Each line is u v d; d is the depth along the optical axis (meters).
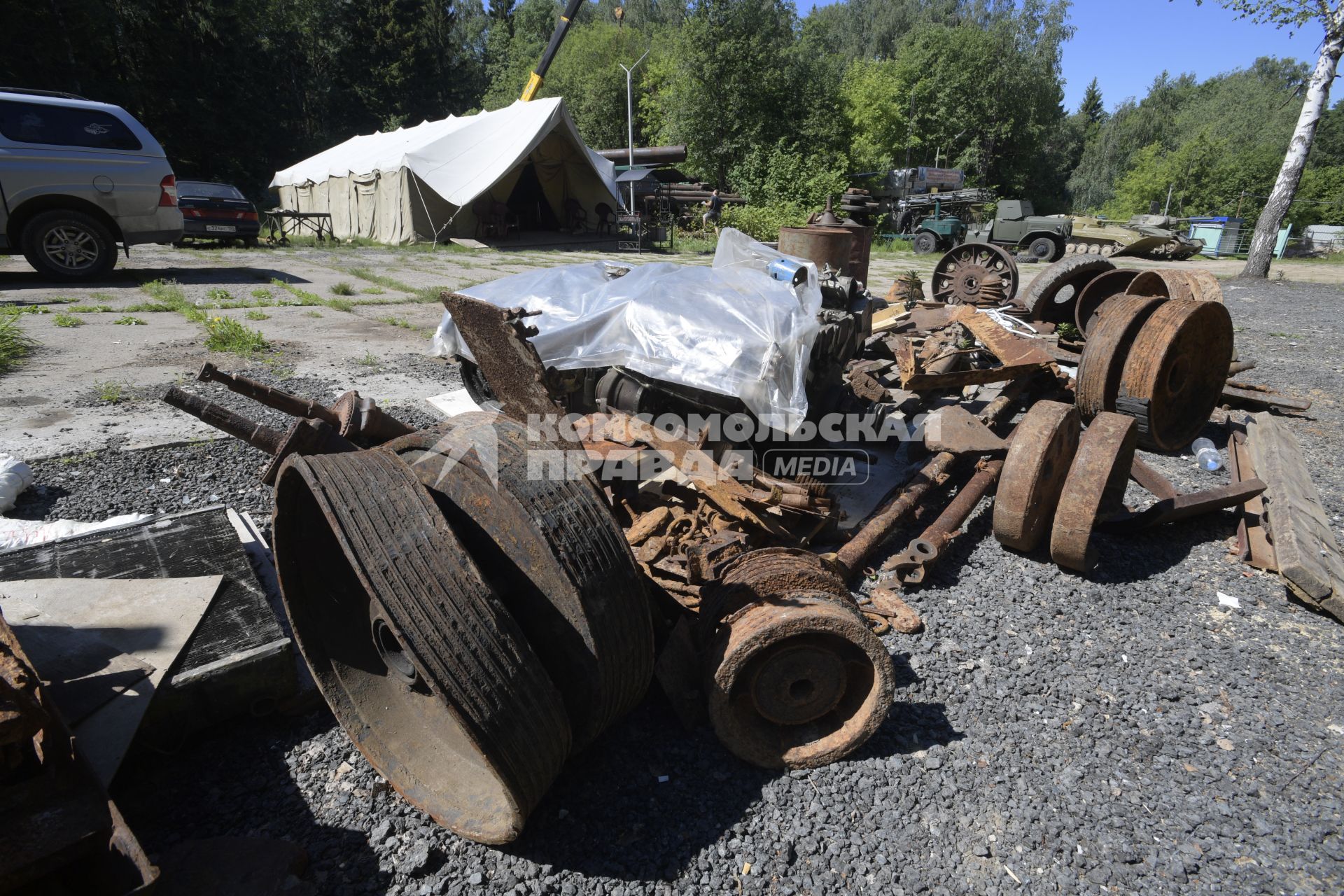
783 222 24.61
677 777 2.31
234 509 3.61
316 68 45.25
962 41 46.78
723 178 32.78
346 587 2.37
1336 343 9.87
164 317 8.09
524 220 23.55
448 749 2.17
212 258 13.90
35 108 8.81
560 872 1.96
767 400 3.51
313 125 42.69
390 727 2.24
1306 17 17.05
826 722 2.49
